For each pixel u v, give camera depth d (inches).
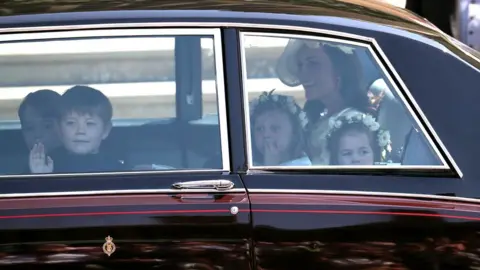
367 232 411.2
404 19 470.3
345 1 493.7
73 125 438.3
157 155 429.7
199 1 452.1
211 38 431.2
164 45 433.1
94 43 428.8
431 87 431.8
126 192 409.7
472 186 418.3
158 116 438.0
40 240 400.8
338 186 417.7
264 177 418.6
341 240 410.6
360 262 412.5
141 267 405.4
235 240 407.5
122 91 438.9
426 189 417.7
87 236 402.0
